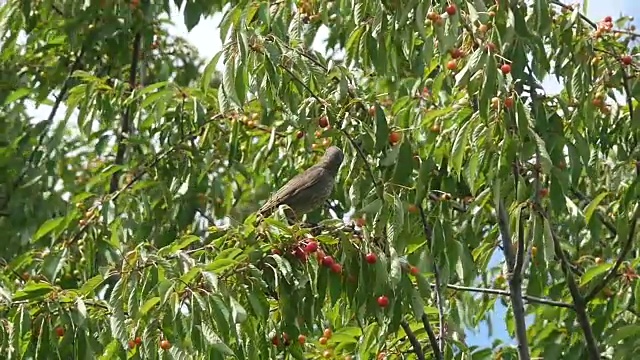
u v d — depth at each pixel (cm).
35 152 1809
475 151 1109
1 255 1738
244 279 1016
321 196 1367
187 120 1590
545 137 1217
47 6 1748
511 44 1181
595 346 1308
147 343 983
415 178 1273
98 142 1739
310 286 1043
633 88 1299
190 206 1564
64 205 1759
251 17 1190
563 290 1400
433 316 1340
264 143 1530
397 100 1397
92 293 1061
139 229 1548
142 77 1880
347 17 1305
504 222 1238
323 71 1234
